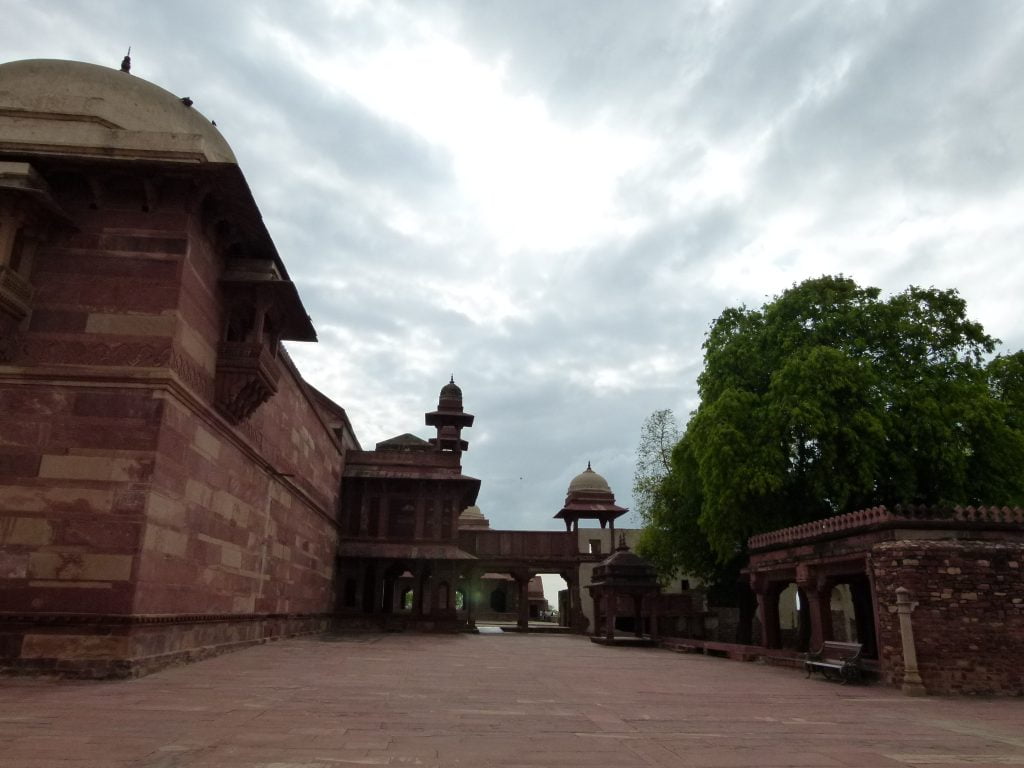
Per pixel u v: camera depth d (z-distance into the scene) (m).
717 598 28.75
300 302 14.22
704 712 8.30
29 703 7.26
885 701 10.29
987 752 6.29
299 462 21.61
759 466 20.00
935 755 6.09
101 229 11.23
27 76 11.95
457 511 30.86
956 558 12.17
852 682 12.48
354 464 31.53
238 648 14.72
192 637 12.13
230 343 13.06
